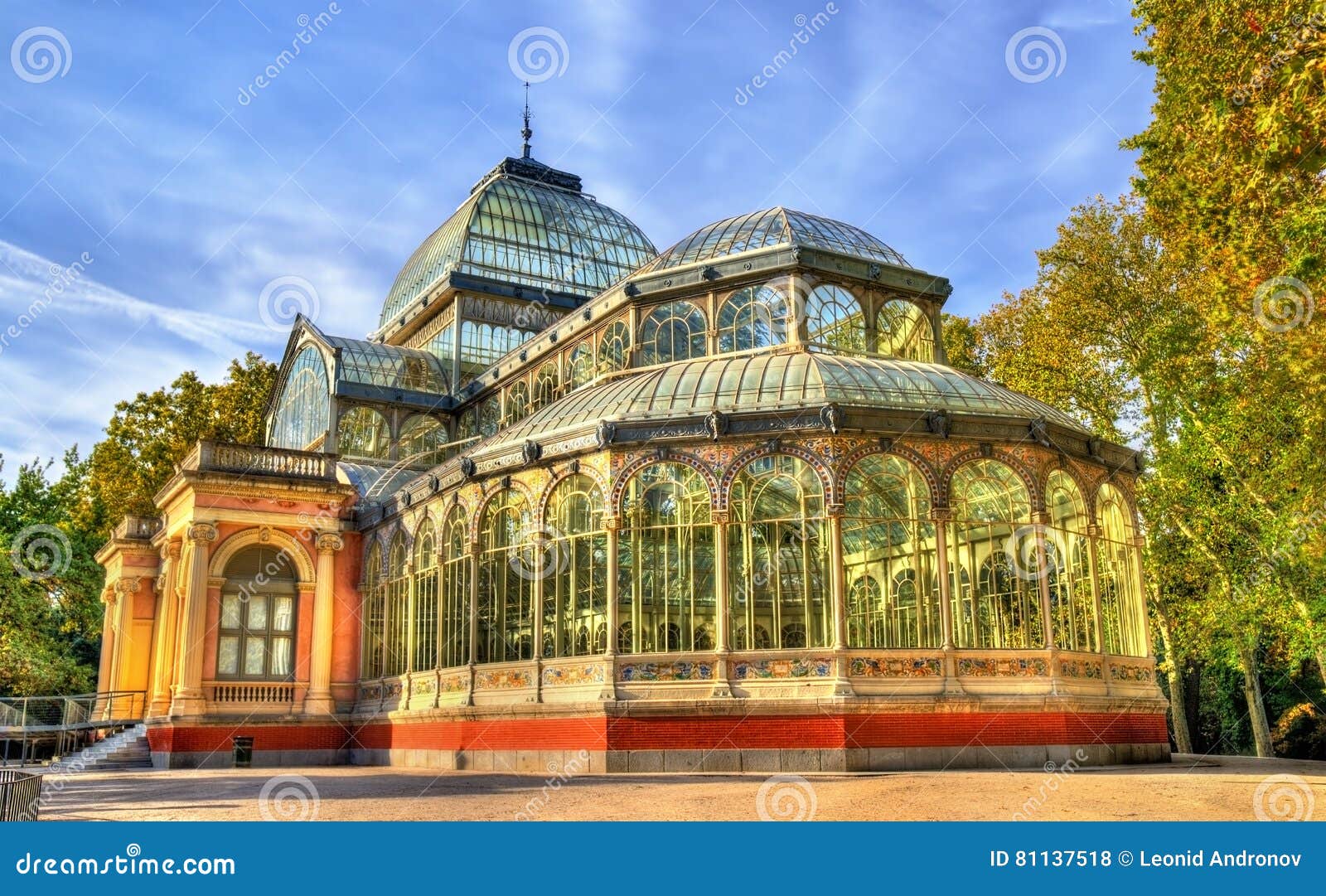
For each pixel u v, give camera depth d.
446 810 17.95
